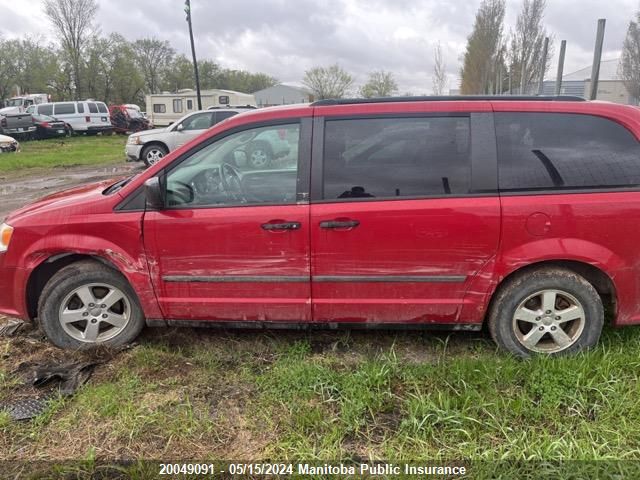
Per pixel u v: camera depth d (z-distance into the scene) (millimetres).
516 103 2984
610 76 36000
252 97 49625
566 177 2896
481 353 3213
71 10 45125
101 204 3158
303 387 2842
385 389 2822
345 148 3008
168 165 3123
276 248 3020
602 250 2873
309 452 2361
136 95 57125
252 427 2568
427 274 2998
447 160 2951
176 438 2500
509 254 2918
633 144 2904
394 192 2955
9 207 8750
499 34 30422
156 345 3408
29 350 3396
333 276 3047
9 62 51531
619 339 3229
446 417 2514
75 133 28703
